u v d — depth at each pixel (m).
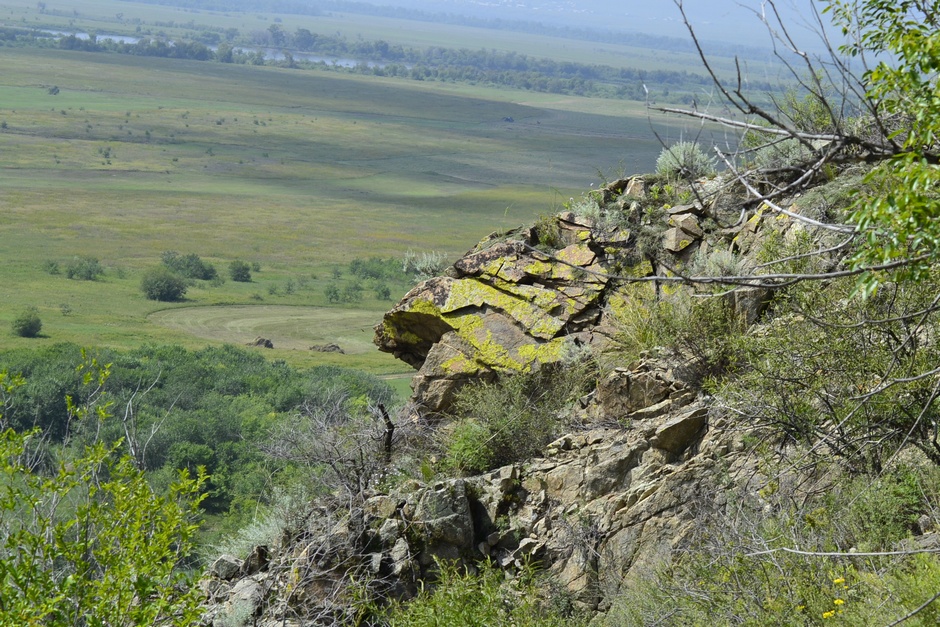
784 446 8.74
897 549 6.46
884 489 7.18
